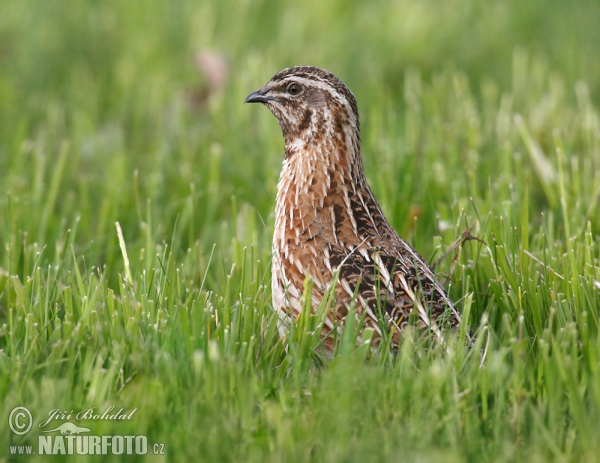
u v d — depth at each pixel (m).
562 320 10.25
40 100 20.38
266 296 10.66
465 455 8.14
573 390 8.38
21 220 13.77
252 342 9.43
